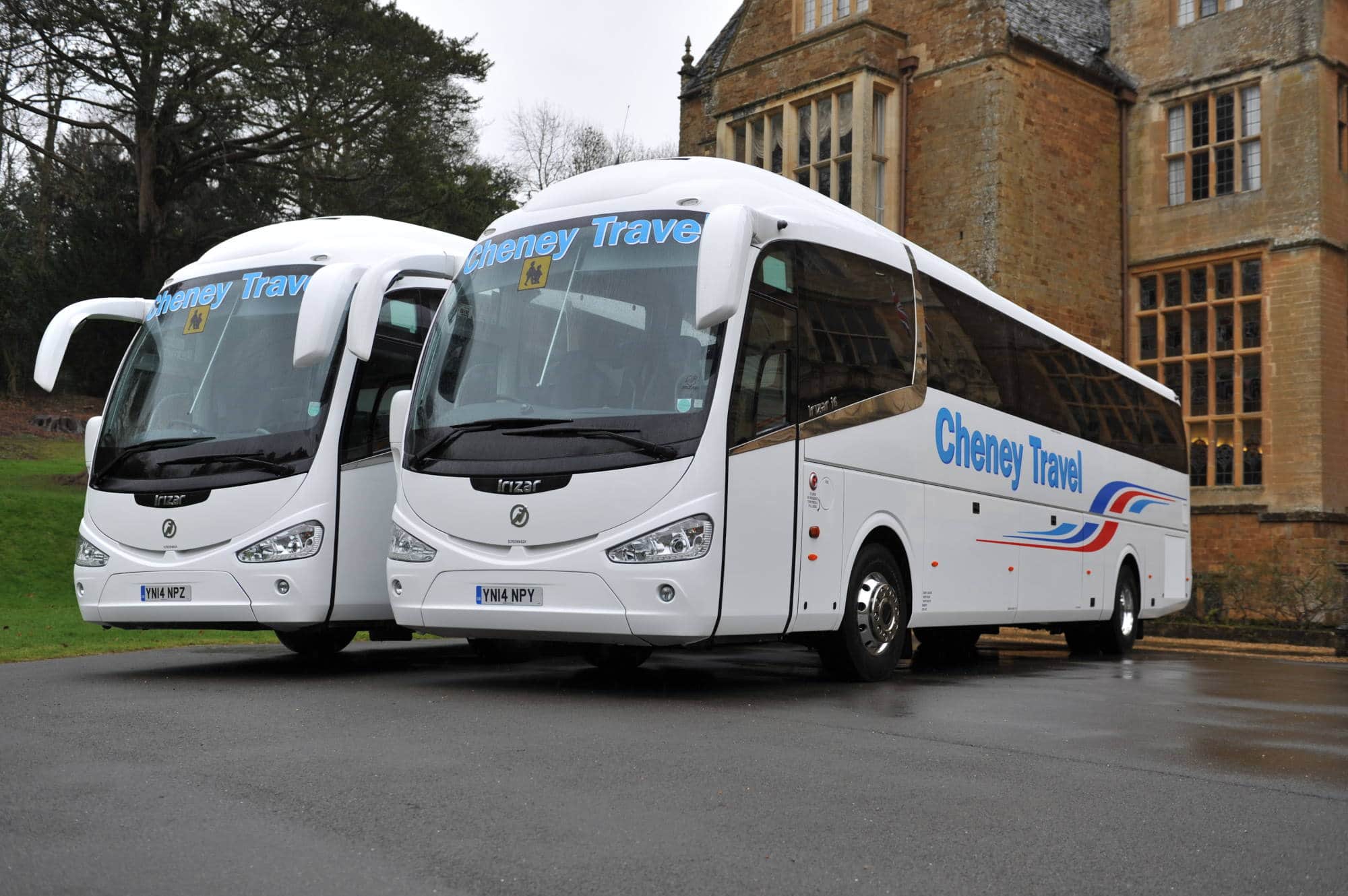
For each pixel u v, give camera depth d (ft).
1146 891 12.47
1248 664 44.68
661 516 24.89
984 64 72.95
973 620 36.68
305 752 18.71
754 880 12.43
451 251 36.47
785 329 27.84
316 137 108.99
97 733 20.43
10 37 107.14
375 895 11.73
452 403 27.55
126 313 34.17
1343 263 72.74
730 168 29.73
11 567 68.49
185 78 111.04
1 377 136.56
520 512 25.82
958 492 35.60
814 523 28.27
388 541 31.58
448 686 28.19
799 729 22.13
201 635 45.98
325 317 28.25
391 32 114.83
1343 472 71.51
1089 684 33.37
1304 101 71.82
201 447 30.60
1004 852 13.83
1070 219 75.66
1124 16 80.23
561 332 27.04
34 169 146.72
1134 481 50.08
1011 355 40.24
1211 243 75.25
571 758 18.44
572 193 29.04
